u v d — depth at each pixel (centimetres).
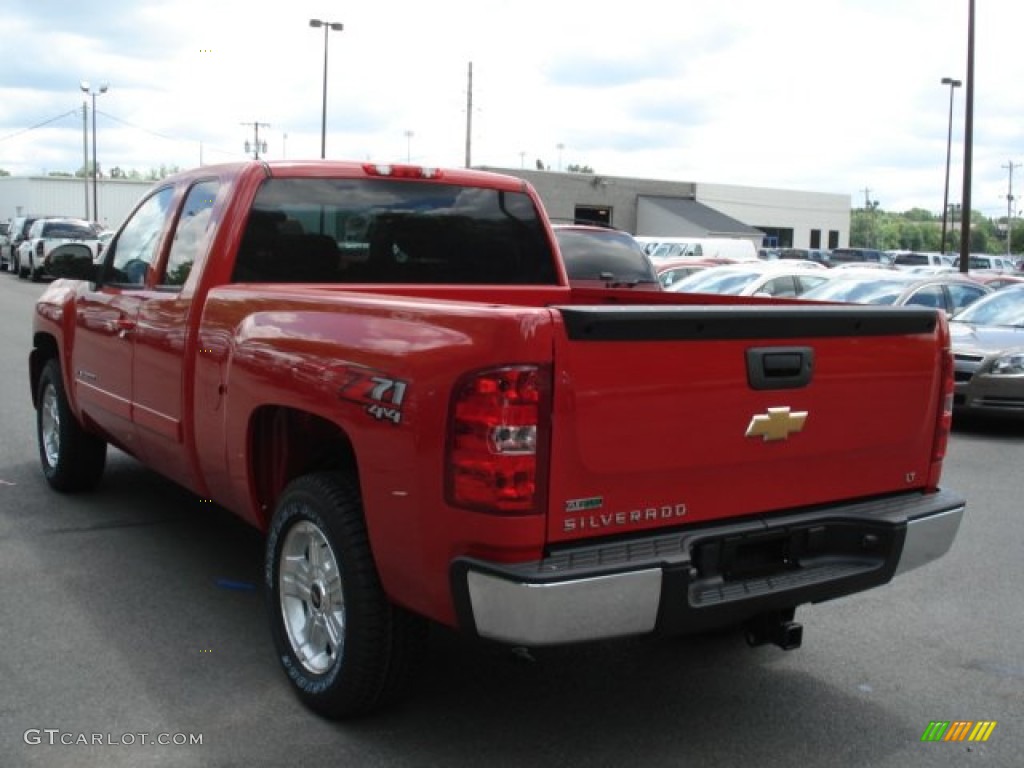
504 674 448
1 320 1981
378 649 374
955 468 912
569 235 1363
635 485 340
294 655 412
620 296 582
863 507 398
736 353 353
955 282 1380
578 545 333
